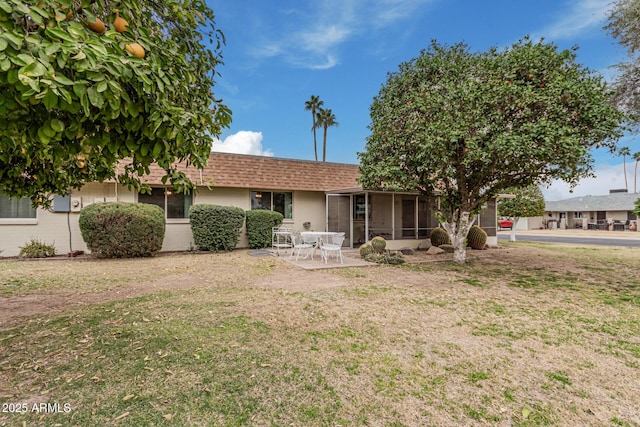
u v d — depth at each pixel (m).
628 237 21.12
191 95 2.47
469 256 10.66
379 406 2.28
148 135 1.89
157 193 10.77
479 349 3.26
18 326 3.75
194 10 2.49
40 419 2.08
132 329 3.67
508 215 17.23
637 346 3.35
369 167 8.79
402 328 3.82
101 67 1.48
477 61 7.56
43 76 1.33
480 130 6.68
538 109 6.45
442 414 2.20
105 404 2.25
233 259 9.30
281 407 2.25
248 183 11.86
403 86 8.55
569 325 3.97
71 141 1.89
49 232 9.55
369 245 10.05
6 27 1.33
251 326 3.81
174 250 10.97
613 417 2.19
